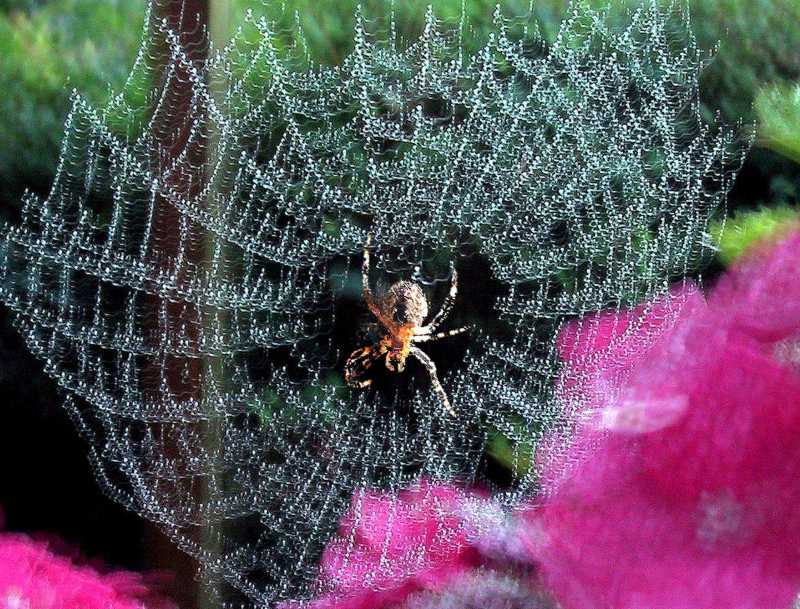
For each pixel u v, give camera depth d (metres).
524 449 0.38
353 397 0.41
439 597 0.34
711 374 0.23
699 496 0.23
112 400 0.38
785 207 0.36
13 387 0.40
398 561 0.35
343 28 0.38
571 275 0.39
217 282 0.37
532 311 0.40
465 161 0.39
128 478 0.38
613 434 0.25
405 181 0.39
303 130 0.39
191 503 0.38
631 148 0.38
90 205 0.38
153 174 0.37
